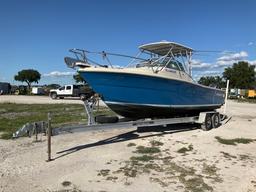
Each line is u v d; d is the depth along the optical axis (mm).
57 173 6258
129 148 8594
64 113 17719
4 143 8922
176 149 8555
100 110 19234
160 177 6094
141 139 9922
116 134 10781
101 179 5941
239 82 69562
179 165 6938
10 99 37156
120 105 9648
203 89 12672
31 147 8469
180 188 5512
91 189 5422
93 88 9094
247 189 5516
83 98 8836
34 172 6297
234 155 7953
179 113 11938
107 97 9359
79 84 38406
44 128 7812
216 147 8898
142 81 9625
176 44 10844
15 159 7215
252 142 9797
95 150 8266
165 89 10445
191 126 13141
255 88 69750
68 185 5594
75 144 8984
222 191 5402
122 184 5688
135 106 9875
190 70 12000
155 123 10102
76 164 6898
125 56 10102
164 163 7086
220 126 13383
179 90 11078
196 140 9938
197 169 6648
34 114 17000
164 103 10594
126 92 9516
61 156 7559
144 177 6082
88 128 8219
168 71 10484
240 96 57781
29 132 7629
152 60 10391
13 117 15289
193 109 12383
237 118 16984
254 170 6648
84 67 9062
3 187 5445
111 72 8977
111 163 7023
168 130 11938
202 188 5520
